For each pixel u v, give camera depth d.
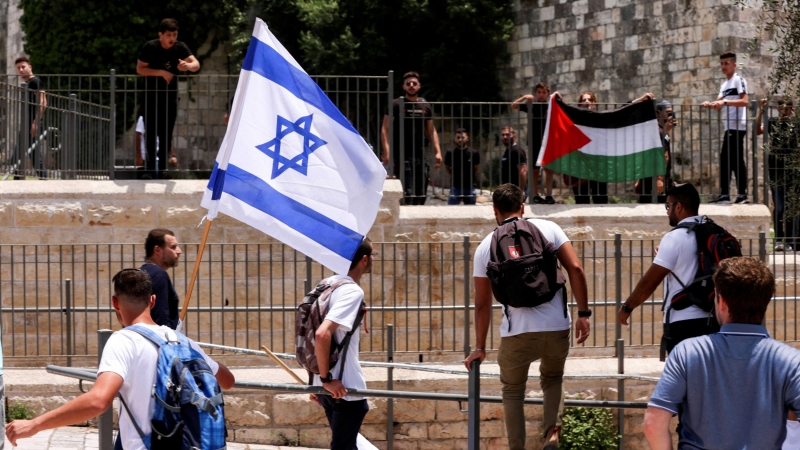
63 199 10.80
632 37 21.83
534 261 6.43
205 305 10.85
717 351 4.00
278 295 10.90
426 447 9.60
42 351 10.73
